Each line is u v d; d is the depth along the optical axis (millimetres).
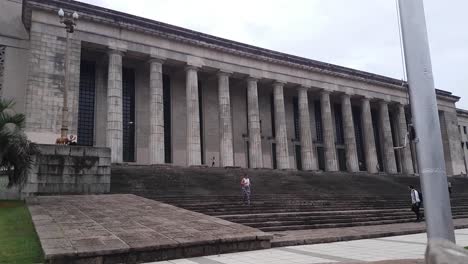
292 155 52188
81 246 10539
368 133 53688
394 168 54594
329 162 49562
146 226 13391
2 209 17484
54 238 11359
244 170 37719
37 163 21141
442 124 62656
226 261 10586
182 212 16281
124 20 38312
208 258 11172
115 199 19266
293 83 48781
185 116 45469
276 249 12914
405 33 8570
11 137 19609
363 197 32344
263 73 46750
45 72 33969
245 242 12547
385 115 56031
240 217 19328
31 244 11664
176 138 44375
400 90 58250
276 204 24344
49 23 34938
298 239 14469
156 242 11211
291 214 20953
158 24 40125
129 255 10594
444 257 3182
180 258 11203
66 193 21656
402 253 11852
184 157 44438
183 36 41500
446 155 61406
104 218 14617
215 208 21875
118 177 28000
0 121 19891
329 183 39094
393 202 30422
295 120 54062
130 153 41656
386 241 15266
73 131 33938
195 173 33219
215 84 48219
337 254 11758
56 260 9695
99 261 10188
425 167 8109
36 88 33406
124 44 38344
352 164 51188
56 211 15875
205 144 46094
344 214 22547
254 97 45594
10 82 35000
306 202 26125
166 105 45031
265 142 50594
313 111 55750
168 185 28297
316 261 10422
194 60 42125
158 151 38312
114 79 37188
